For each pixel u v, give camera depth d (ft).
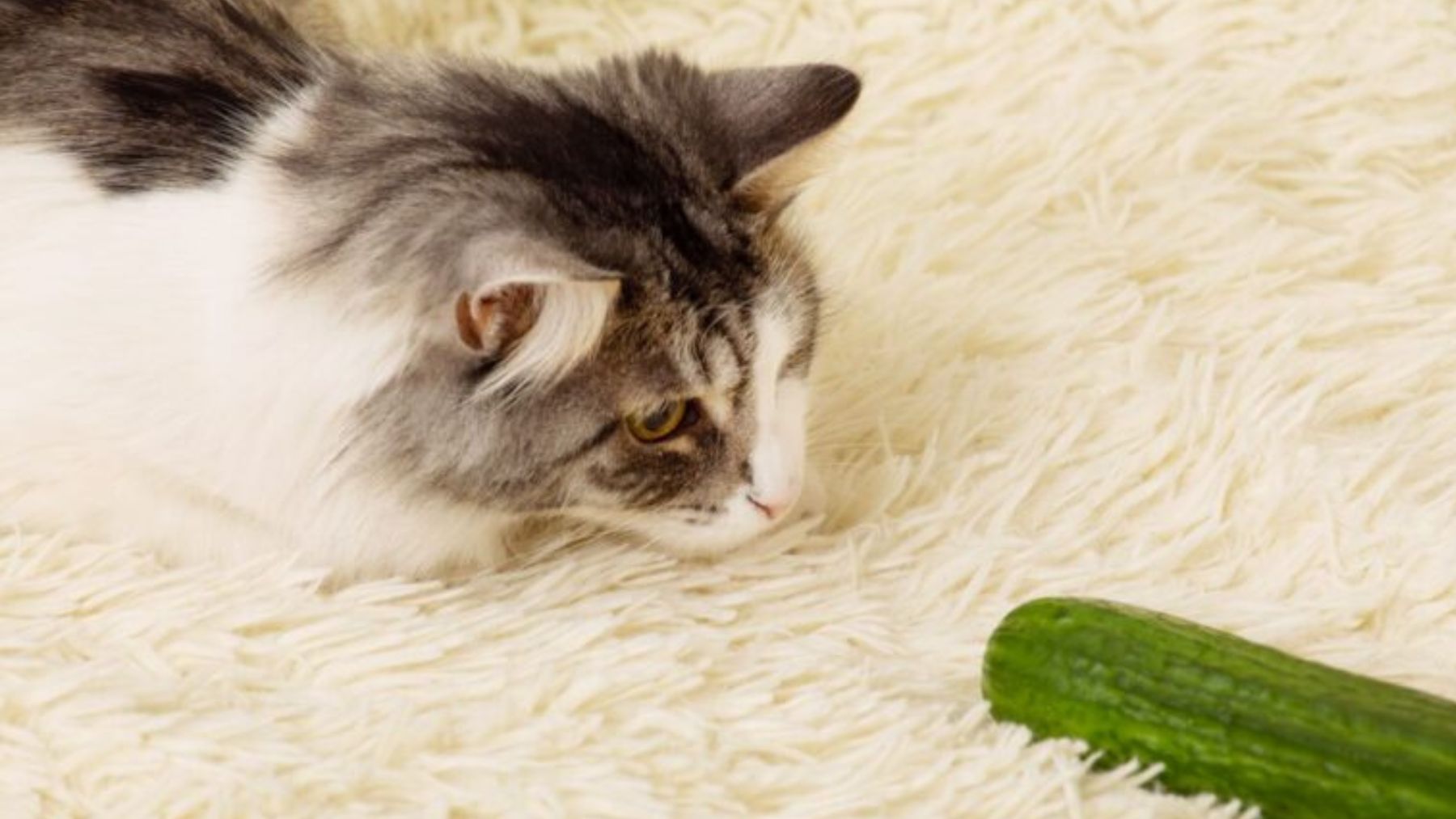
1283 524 3.69
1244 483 3.74
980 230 4.09
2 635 3.39
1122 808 3.27
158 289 3.47
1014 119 4.26
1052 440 3.79
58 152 3.51
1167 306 3.98
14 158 3.51
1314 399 3.82
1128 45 4.37
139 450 3.50
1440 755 3.17
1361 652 3.52
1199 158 4.22
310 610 3.45
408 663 3.41
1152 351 3.92
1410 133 4.23
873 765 3.32
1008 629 3.36
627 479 3.47
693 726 3.35
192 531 3.57
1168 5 4.38
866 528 3.67
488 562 3.59
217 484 3.51
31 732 3.28
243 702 3.34
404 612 3.47
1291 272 4.04
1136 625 3.32
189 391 3.47
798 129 3.50
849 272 4.01
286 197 3.44
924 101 4.32
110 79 3.55
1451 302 4.02
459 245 3.29
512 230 3.29
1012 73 4.32
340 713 3.32
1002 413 3.84
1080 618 3.33
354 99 3.52
